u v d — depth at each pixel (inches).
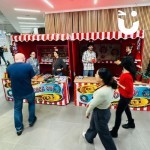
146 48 241.1
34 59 182.9
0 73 319.0
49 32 280.4
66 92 161.8
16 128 117.5
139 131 118.3
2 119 139.1
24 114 147.7
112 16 245.8
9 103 172.2
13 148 104.0
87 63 180.4
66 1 211.3
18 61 112.9
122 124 126.0
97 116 83.2
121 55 203.0
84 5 232.4
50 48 208.2
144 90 144.2
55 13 269.1
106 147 85.8
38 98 167.6
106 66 215.6
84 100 158.1
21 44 197.2
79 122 132.6
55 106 163.0
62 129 123.4
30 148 103.7
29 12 282.4
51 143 108.0
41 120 136.8
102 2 217.2
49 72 220.5
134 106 149.4
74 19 262.8
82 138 112.3
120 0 209.0
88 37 161.3
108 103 80.9
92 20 255.3
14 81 111.0
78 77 167.0
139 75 149.2
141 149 100.5
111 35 155.3
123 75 99.1
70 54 181.8
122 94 100.0
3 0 205.3
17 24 482.3
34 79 165.3
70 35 170.1
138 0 209.6
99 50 207.9
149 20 235.0
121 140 108.6
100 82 80.7
